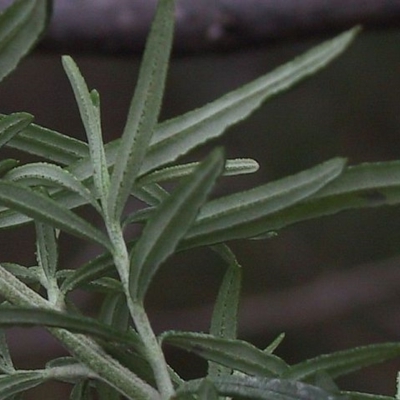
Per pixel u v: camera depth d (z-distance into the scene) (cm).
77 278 68
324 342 231
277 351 230
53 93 235
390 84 222
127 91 234
